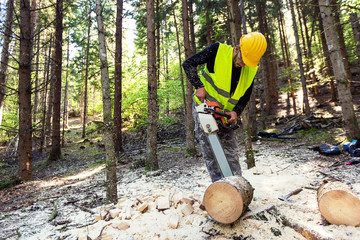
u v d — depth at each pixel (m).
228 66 1.82
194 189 3.26
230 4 3.94
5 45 8.55
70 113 31.41
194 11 11.23
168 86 11.62
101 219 2.40
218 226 1.81
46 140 14.19
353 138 5.13
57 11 8.45
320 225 1.73
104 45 2.97
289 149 5.78
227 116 1.85
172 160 6.82
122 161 7.69
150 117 5.46
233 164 2.10
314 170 3.52
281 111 15.55
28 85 6.28
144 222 2.11
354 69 17.03
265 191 2.57
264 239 1.61
